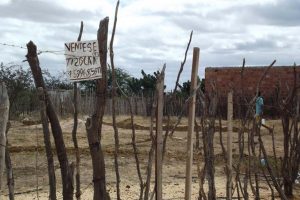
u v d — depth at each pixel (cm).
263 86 3253
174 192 930
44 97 488
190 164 541
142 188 550
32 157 1323
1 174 540
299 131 881
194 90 540
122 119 2833
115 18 505
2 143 536
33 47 491
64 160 514
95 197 508
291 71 3209
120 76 2995
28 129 1902
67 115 2620
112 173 1128
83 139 1869
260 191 898
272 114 2930
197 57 540
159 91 519
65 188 516
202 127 614
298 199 862
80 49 497
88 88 2839
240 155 657
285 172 859
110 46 508
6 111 537
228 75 3362
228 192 632
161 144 525
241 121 675
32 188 948
